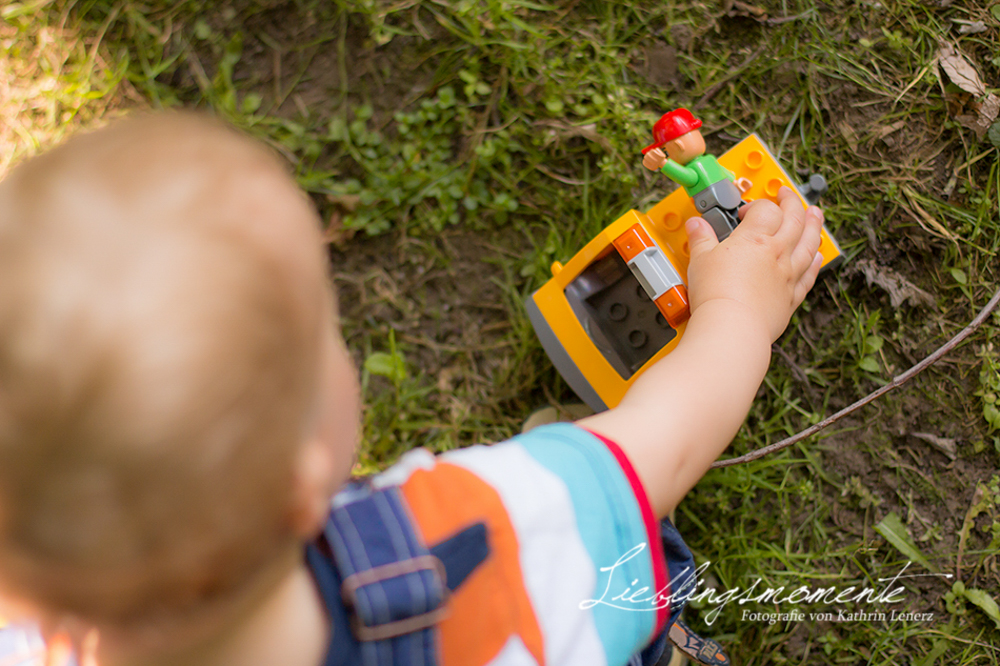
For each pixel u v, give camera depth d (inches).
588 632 27.3
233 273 14.6
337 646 22.3
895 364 58.8
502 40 61.8
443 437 61.2
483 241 63.1
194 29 64.7
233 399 14.5
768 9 61.3
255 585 17.8
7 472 14.2
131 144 15.6
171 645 17.9
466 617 25.6
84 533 14.5
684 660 55.2
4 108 63.2
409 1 63.4
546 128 62.2
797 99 61.0
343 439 21.1
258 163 16.7
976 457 57.4
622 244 47.9
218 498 14.9
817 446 58.9
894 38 59.5
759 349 37.6
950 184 58.9
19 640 27.8
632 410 32.5
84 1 63.8
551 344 52.3
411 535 23.8
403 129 62.9
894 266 59.2
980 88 58.3
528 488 27.9
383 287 63.4
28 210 14.6
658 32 62.3
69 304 13.7
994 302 51.2
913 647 56.9
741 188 49.0
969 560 56.8
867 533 58.2
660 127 47.0
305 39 64.6
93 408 13.6
